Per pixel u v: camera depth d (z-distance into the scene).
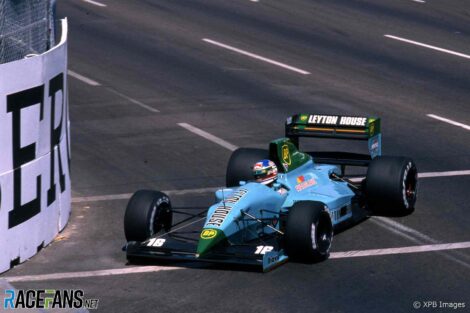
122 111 70.00
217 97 74.19
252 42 93.38
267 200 41.03
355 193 47.22
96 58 86.50
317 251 39.16
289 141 43.84
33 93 40.78
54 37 46.75
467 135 64.44
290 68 84.00
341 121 48.25
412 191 46.75
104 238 44.44
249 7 108.50
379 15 106.38
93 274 39.41
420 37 97.38
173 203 49.94
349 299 36.06
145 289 37.44
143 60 86.19
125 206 49.66
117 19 101.75
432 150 60.50
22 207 40.62
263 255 37.72
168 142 62.12
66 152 46.25
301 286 37.38
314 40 94.81
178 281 38.22
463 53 91.31
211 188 52.69
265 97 74.25
